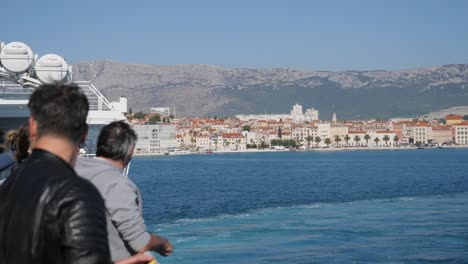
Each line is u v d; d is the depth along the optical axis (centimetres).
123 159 688
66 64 2806
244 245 3994
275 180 12925
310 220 5481
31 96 457
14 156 748
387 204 7162
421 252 3803
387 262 3497
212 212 6444
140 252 611
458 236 4409
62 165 441
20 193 423
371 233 4588
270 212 6350
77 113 452
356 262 3494
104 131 687
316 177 13900
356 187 10394
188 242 4119
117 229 608
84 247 400
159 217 5972
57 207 408
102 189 606
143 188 10838
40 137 448
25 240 410
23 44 2727
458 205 6912
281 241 4178
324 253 3747
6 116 2947
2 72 2727
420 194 8681
